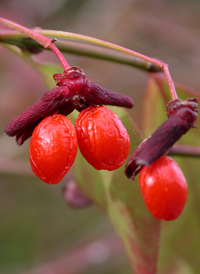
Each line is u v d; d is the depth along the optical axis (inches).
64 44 4.5
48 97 3.6
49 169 3.6
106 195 4.3
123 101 3.8
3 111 10.1
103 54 4.6
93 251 8.9
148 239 4.1
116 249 8.9
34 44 4.4
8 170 6.3
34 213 9.8
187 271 5.3
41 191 10.0
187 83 9.9
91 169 4.3
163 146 3.6
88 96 3.7
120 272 8.6
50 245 9.4
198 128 5.0
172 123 3.6
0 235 9.4
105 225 9.5
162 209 3.6
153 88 4.8
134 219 4.2
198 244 5.2
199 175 5.1
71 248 9.3
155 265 4.1
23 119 3.6
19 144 3.7
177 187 3.6
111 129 3.6
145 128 4.9
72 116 4.3
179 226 5.2
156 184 3.6
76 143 3.6
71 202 5.7
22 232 9.5
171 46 10.0
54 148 3.5
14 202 9.9
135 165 3.6
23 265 9.1
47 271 8.8
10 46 4.5
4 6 9.9
